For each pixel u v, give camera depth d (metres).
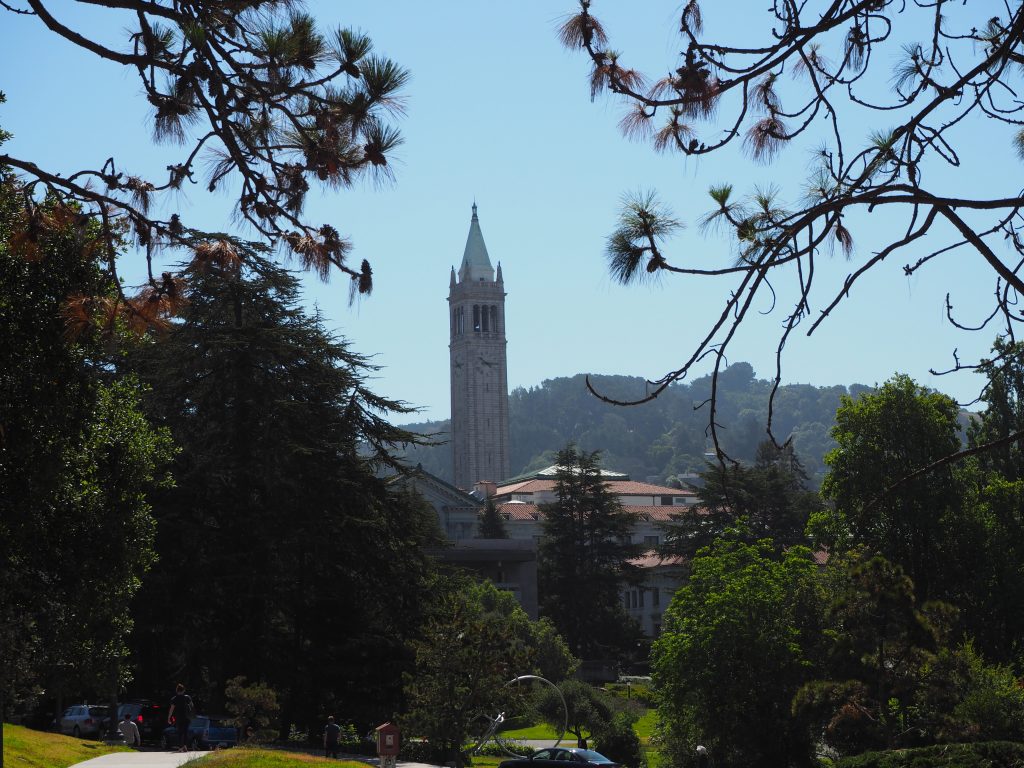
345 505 67.12
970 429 88.94
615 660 136.50
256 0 11.88
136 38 12.21
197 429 68.06
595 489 139.62
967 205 9.65
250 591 63.59
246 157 12.66
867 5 10.19
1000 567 77.81
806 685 53.25
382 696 63.53
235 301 66.75
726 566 71.19
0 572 31.16
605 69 11.27
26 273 25.72
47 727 70.94
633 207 10.92
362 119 11.65
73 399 29.28
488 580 117.56
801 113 11.41
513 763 55.97
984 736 48.28
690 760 66.88
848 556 72.75
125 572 34.91
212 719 61.09
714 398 10.17
